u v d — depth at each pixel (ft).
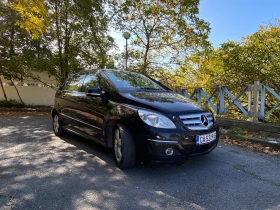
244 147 15.76
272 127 17.22
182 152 10.71
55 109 19.10
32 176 10.91
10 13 32.83
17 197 8.95
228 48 34.47
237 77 34.17
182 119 10.91
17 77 39.81
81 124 15.24
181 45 37.09
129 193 9.33
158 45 38.11
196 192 9.41
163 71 40.19
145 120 10.76
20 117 31.24
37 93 44.04
